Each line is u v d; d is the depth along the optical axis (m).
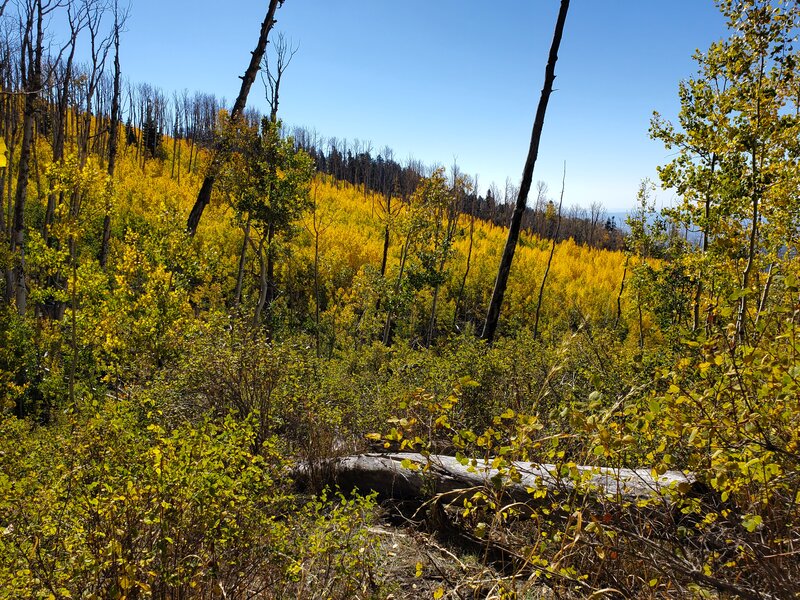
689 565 1.97
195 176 51.34
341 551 2.78
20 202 16.03
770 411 1.86
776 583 1.82
